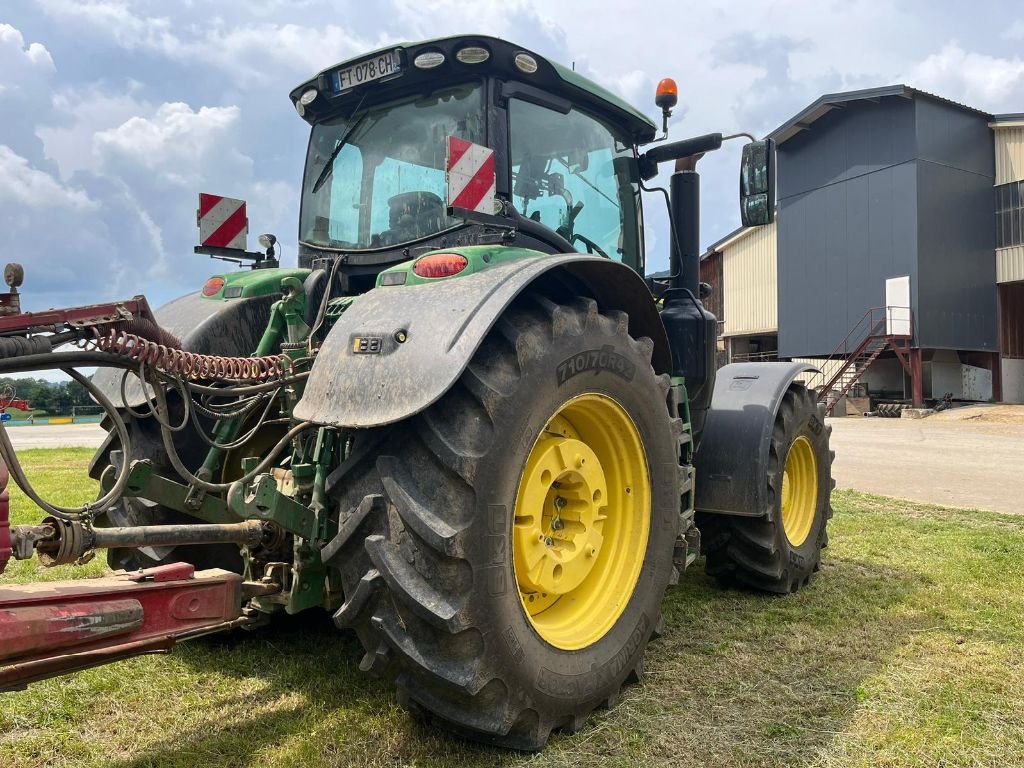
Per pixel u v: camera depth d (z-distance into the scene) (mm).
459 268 2605
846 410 24094
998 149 24297
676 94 4098
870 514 6590
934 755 2480
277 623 3629
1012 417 20484
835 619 3820
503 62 3191
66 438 17484
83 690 2879
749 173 3891
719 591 4371
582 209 3777
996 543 5398
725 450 4141
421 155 3395
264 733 2570
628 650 2869
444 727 2504
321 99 3641
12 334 2107
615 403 2877
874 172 23906
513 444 2371
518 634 2396
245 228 3795
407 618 2262
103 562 4699
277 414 3250
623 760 2443
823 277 25516
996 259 24391
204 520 2947
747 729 2650
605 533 3008
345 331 2516
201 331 3143
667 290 4227
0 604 1895
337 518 2646
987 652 3350
